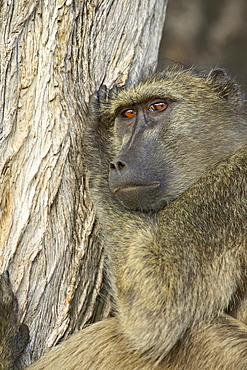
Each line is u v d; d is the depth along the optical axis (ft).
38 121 31.96
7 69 31.81
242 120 34.78
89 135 34.88
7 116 31.78
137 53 37.29
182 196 32.04
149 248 30.58
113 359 31.22
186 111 33.78
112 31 35.63
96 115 35.19
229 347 28.50
